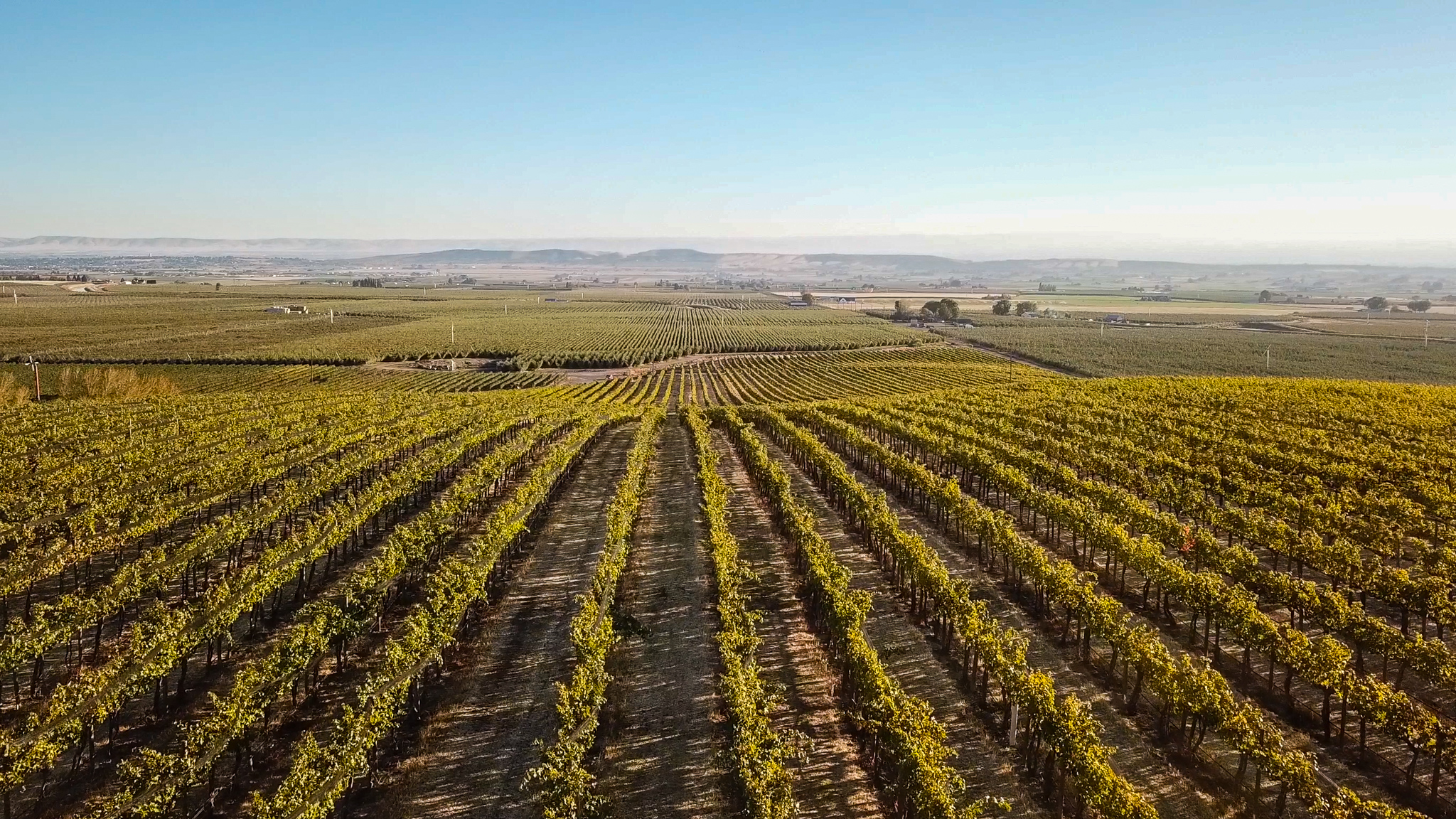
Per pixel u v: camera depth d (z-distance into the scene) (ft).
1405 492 127.13
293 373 404.57
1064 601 85.76
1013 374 413.80
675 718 74.54
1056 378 336.90
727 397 360.48
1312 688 76.89
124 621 91.25
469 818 61.36
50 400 266.77
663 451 202.08
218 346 493.36
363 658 85.10
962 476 161.17
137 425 198.90
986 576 106.22
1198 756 66.64
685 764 67.77
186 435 184.14
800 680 81.51
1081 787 58.65
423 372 431.43
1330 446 155.02
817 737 71.56
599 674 75.05
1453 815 59.16
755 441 179.93
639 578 107.86
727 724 73.31
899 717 65.10
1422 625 87.76
